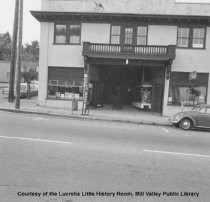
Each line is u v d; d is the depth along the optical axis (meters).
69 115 17.12
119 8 21.03
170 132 12.95
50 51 21.56
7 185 5.00
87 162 6.65
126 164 6.67
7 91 30.11
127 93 25.05
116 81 24.95
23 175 5.55
